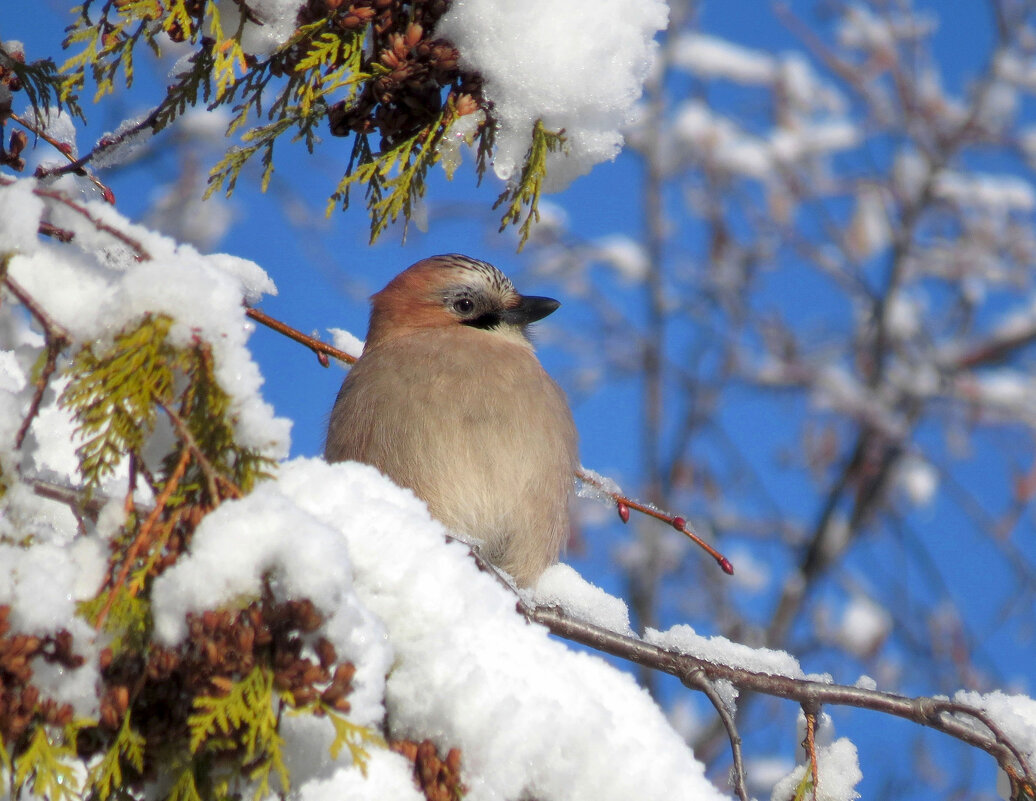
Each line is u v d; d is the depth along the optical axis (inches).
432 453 293.3
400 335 342.0
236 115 242.7
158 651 132.0
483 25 202.1
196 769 139.6
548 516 300.8
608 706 157.1
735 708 224.7
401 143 205.9
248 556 131.2
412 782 144.9
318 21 197.2
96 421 137.3
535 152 205.3
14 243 140.0
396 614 151.4
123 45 197.6
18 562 130.9
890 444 718.5
